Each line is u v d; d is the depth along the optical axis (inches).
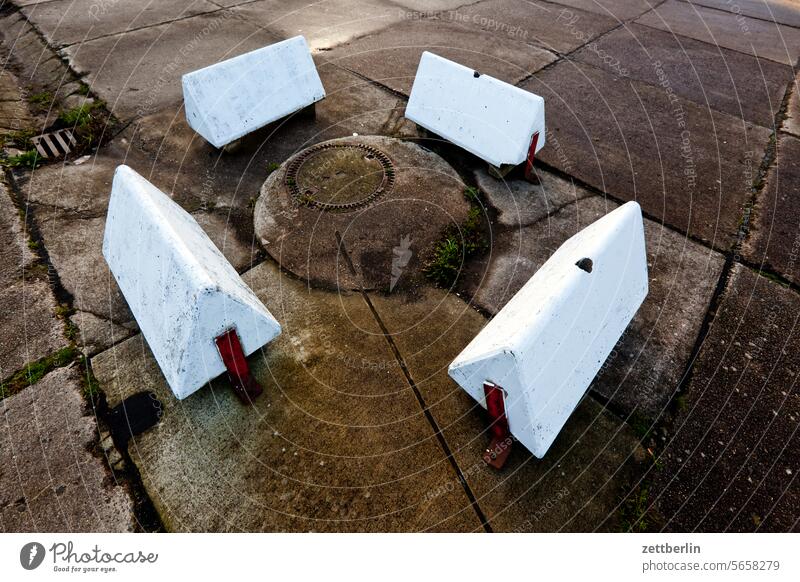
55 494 76.9
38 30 211.8
